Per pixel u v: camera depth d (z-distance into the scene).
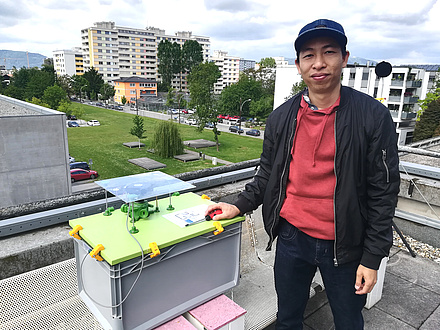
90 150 39.75
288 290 1.42
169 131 37.72
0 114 18.64
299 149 1.24
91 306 1.30
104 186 1.35
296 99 1.28
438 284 2.38
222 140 47.72
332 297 1.33
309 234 1.27
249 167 2.89
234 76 127.00
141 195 1.24
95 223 1.29
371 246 1.15
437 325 1.98
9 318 1.26
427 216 2.90
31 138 18.30
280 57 122.44
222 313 1.36
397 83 39.88
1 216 1.65
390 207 1.12
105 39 105.12
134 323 1.18
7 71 174.75
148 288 1.19
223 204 1.42
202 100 44.06
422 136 38.34
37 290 1.32
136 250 1.09
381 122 1.10
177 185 1.40
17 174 18.30
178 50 102.00
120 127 56.38
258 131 52.44
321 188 1.21
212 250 1.38
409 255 2.76
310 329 1.87
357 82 41.38
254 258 2.14
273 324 1.83
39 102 62.84
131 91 94.88
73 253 1.61
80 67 122.75
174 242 1.19
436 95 41.41
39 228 1.64
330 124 1.17
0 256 1.40
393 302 2.17
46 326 1.34
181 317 1.32
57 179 19.59
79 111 61.41
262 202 1.48
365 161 1.13
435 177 2.95
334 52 1.10
